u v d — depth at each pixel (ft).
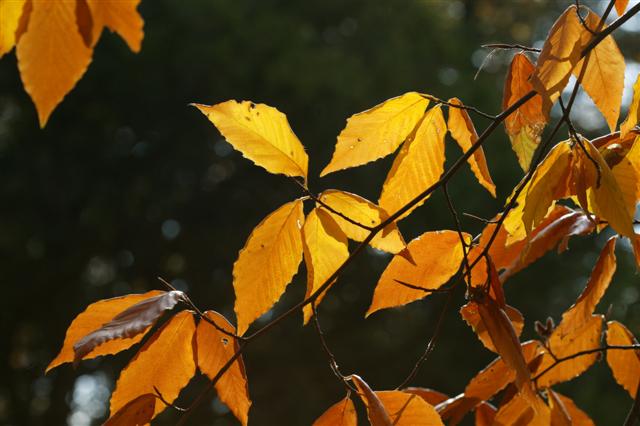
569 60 4.19
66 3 2.86
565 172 4.65
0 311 55.36
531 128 5.05
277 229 4.67
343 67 49.37
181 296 4.44
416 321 54.49
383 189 5.01
